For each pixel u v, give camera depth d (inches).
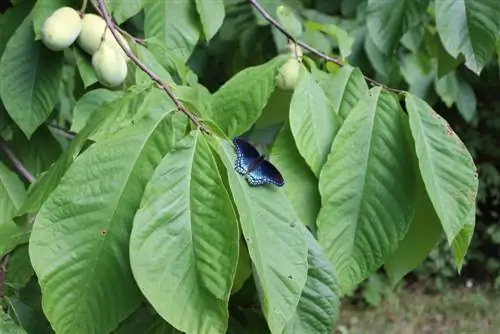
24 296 83.7
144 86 70.9
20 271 80.2
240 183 66.6
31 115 89.1
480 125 319.0
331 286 71.6
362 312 296.4
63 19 81.0
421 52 161.0
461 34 87.2
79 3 85.9
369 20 93.5
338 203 72.9
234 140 67.4
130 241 64.2
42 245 65.7
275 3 124.6
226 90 77.5
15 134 99.3
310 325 71.5
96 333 66.5
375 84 77.9
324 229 72.7
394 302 301.1
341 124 75.3
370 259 73.0
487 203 335.3
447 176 72.5
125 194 66.4
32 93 88.9
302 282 66.3
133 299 66.8
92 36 81.0
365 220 73.1
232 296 84.1
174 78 91.9
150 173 66.6
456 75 190.7
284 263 66.2
